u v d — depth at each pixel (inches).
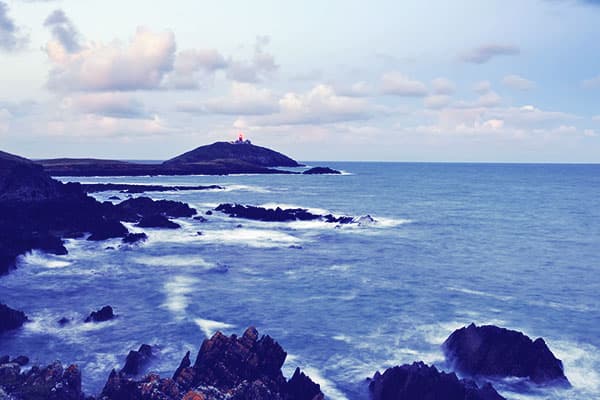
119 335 1142.3
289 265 1930.4
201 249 2242.9
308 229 2942.9
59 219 2527.1
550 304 1412.4
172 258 2021.4
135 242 2308.1
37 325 1200.2
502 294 1518.2
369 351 1064.8
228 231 2790.4
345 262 1995.6
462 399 824.3
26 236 2010.3
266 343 912.9
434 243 2475.4
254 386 798.5
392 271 1835.6
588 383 934.4
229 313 1312.7
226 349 896.3
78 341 1104.2
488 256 2134.6
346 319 1270.9
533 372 952.3
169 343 1098.1
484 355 987.3
